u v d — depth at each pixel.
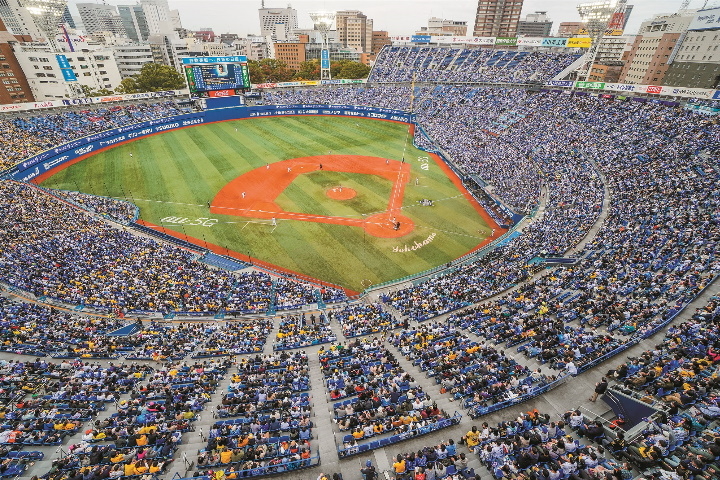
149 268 35.97
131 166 64.81
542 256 36.34
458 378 20.52
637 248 33.28
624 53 160.25
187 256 39.47
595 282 29.16
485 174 57.88
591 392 18.98
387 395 19.69
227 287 33.91
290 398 20.11
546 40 93.75
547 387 19.23
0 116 68.94
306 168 65.19
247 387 21.20
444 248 42.84
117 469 15.84
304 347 25.64
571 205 45.34
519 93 82.81
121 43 193.12
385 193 56.06
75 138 69.25
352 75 134.38
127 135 77.19
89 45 139.75
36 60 105.50
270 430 18.00
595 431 15.78
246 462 15.90
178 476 15.72
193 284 33.97
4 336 25.42
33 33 150.75
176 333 26.97
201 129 86.19
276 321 29.70
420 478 14.20
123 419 18.97
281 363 23.27
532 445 15.59
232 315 30.39
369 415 18.06
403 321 28.33
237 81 91.25
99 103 83.06
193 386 21.59
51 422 18.84
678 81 102.44
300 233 45.66
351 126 90.38
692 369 18.11
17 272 32.94
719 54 91.06
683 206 37.62
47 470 16.31
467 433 16.81
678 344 20.17
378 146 76.88
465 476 14.77
